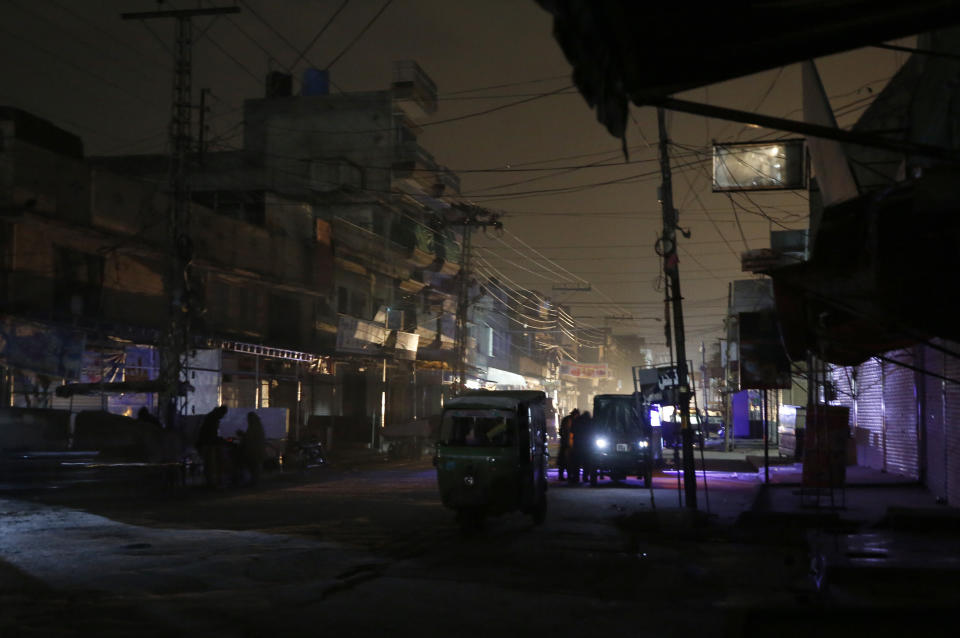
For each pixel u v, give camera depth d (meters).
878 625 6.86
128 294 25.53
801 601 7.79
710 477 25.19
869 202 6.95
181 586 8.42
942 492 15.86
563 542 12.15
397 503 17.30
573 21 3.03
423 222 50.12
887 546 9.97
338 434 39.84
